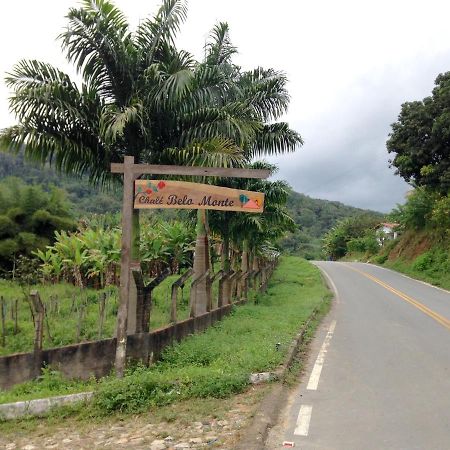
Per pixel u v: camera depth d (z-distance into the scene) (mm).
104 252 20766
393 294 21109
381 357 8719
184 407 5723
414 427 5168
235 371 6781
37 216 26141
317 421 5340
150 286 8727
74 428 5406
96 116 10359
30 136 9781
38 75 10039
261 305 17406
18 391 7141
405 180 34094
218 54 14547
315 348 9617
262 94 14453
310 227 108750
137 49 10703
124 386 6031
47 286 21141
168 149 10422
